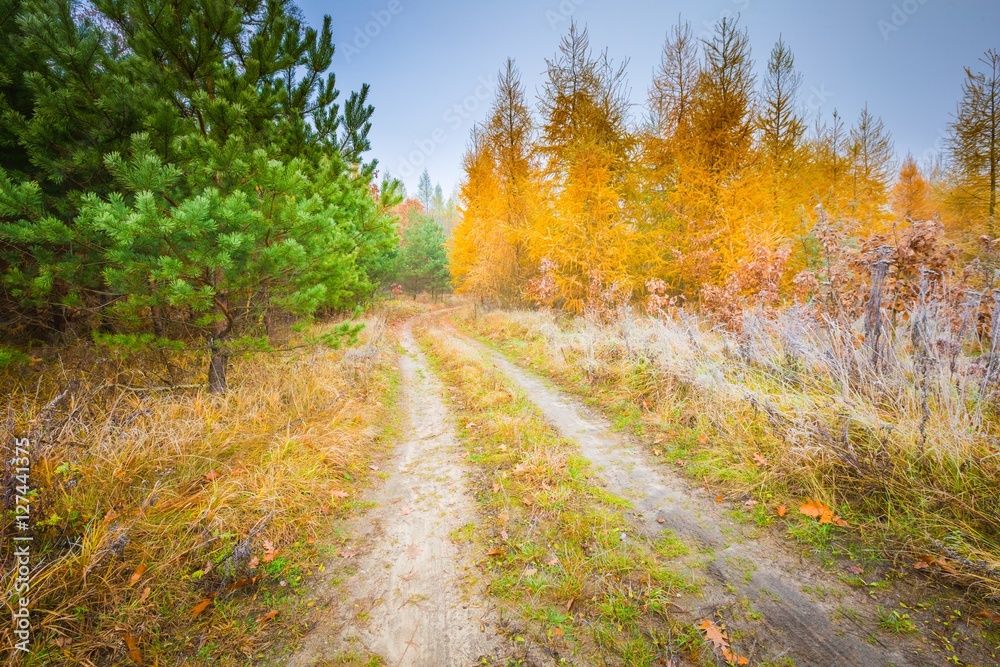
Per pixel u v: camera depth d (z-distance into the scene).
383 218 7.82
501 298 16.91
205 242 4.03
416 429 5.72
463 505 3.67
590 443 4.70
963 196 15.44
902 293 4.89
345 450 4.51
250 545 2.92
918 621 2.10
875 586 2.35
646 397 5.62
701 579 2.55
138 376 5.22
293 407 5.52
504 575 2.74
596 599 2.45
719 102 11.05
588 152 11.55
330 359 7.80
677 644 2.11
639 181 12.56
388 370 8.87
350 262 6.74
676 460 4.12
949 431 3.01
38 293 4.51
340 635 2.34
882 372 3.96
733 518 3.13
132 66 5.09
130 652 2.14
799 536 2.81
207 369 6.10
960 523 2.57
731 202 10.56
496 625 2.35
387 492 4.02
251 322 6.23
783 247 6.80
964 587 2.25
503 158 15.64
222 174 4.46
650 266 12.03
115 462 3.36
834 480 3.20
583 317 11.77
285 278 5.06
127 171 3.56
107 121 4.66
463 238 18.91
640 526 3.13
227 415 4.77
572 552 2.89
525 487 3.82
